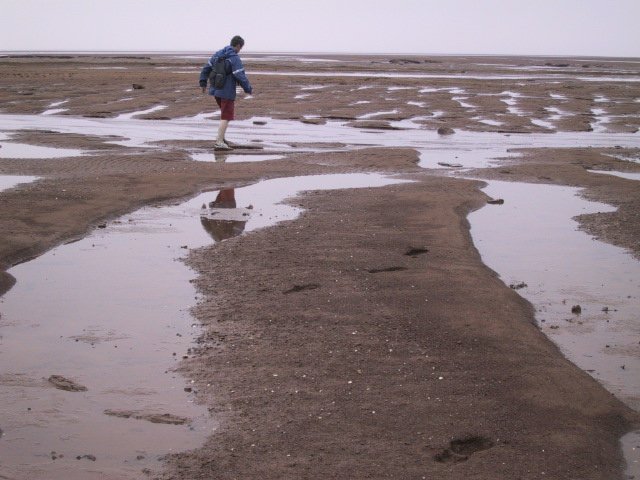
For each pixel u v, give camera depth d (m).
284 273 7.65
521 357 5.65
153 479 4.07
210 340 5.98
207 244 8.79
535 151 17.31
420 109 27.47
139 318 6.43
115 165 14.16
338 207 10.73
